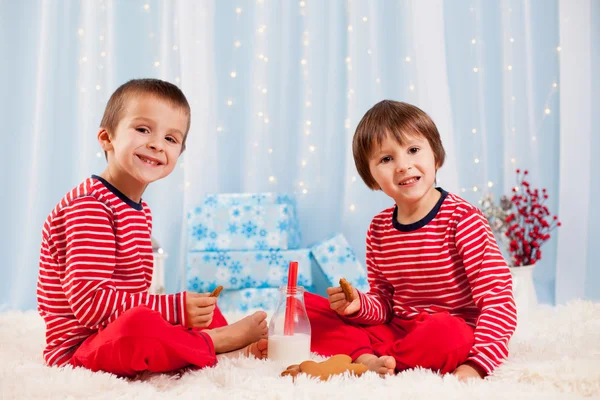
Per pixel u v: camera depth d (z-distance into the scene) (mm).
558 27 2666
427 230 1241
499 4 2713
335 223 2707
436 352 1043
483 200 2311
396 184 1231
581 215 2549
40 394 896
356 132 1296
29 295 2520
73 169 2615
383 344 1192
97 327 1091
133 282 1185
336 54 2723
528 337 1344
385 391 882
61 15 2631
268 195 2436
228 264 2338
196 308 1078
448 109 2617
